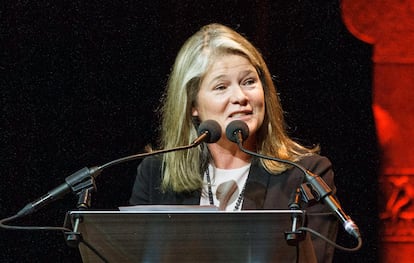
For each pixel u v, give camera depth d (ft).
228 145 27.35
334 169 39.55
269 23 39.81
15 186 40.16
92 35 40.68
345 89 39.68
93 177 22.30
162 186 28.22
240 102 26.45
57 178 40.19
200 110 27.61
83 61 40.63
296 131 39.37
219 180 27.68
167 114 28.68
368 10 40.27
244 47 27.20
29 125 40.50
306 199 20.98
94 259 20.39
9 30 40.88
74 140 40.32
